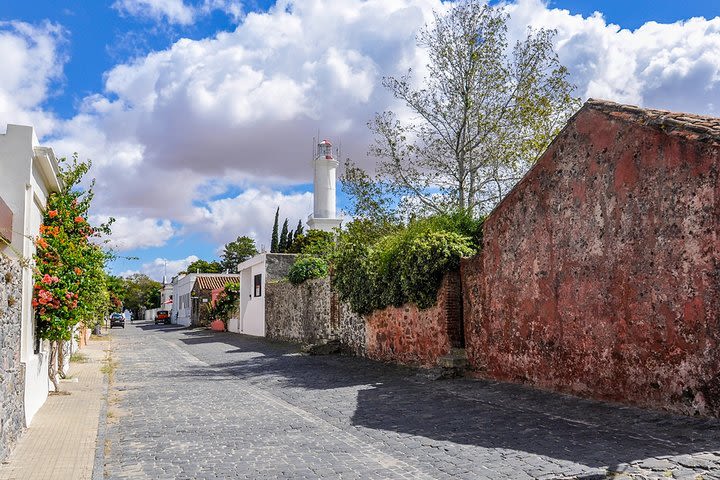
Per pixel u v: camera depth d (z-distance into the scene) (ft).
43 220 40.78
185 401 38.93
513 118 60.95
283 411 34.83
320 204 164.35
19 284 29.01
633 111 31.71
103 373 53.98
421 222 54.29
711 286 26.68
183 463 23.52
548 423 28.40
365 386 43.78
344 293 66.23
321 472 21.76
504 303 41.63
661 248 29.37
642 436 24.73
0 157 31.50
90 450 25.75
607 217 32.91
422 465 22.33
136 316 357.41
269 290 106.42
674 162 28.81
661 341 29.19
